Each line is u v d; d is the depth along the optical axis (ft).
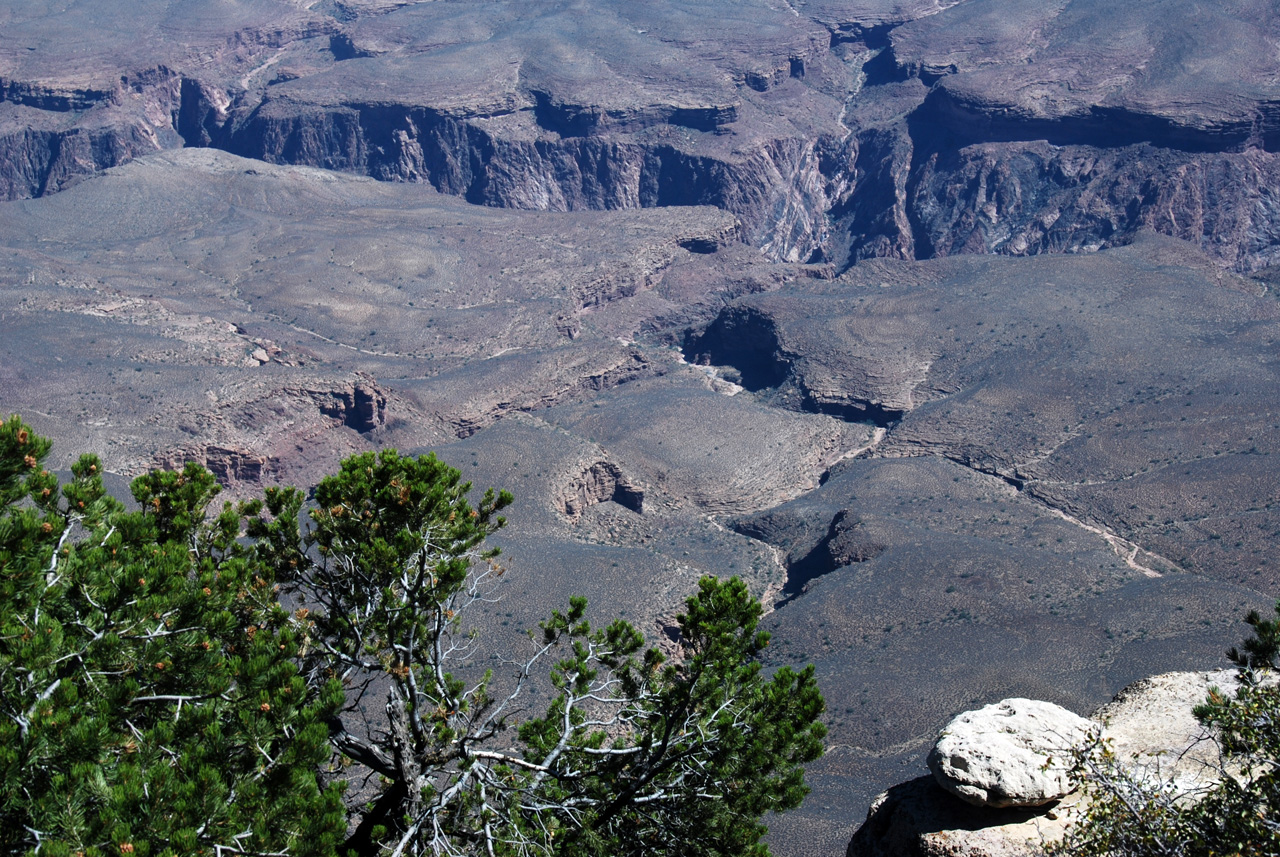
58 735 61.05
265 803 61.98
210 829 59.57
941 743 65.00
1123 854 56.39
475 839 77.10
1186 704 71.82
